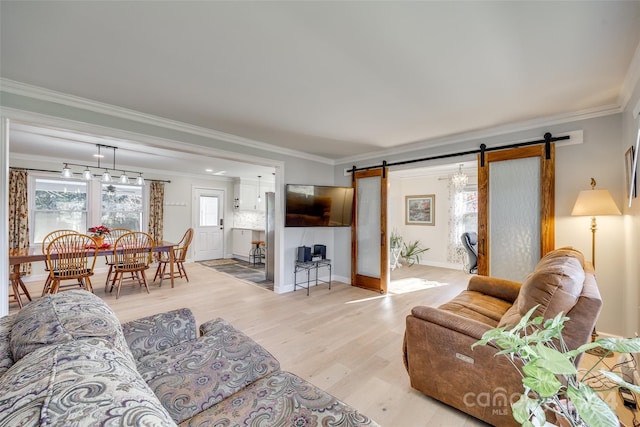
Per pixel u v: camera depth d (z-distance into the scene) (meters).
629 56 1.82
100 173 5.74
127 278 4.99
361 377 2.06
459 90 2.31
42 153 4.73
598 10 1.41
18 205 4.74
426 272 5.82
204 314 3.36
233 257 7.83
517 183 3.09
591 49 1.75
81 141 3.92
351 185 4.87
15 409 0.52
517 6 1.39
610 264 2.58
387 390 1.91
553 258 1.89
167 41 1.69
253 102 2.58
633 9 1.40
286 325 3.02
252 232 7.02
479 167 3.36
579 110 2.71
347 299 3.97
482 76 2.09
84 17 1.47
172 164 5.82
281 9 1.42
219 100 2.54
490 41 1.67
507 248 3.14
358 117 2.93
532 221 2.99
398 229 7.11
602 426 0.57
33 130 3.39
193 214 7.18
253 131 3.45
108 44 1.72
